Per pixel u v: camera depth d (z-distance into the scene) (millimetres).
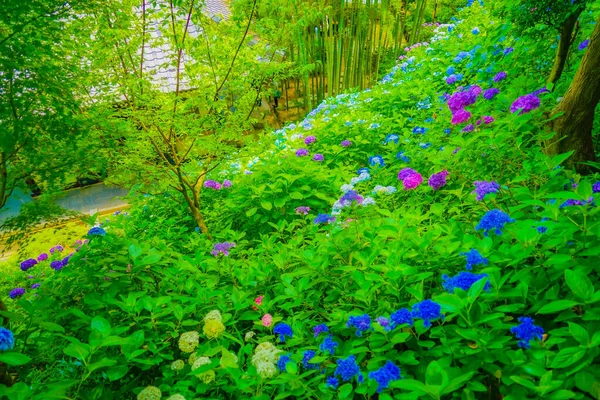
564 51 3268
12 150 2447
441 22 15047
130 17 3910
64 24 2793
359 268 2178
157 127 4051
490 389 1558
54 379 2102
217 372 1904
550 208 1788
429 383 1341
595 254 1528
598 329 1389
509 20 3619
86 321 2047
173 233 4211
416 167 3746
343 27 11391
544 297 1630
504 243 1893
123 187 4461
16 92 2320
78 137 2844
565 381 1325
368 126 5406
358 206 2914
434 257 2039
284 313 2477
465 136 3365
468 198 2496
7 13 2225
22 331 2146
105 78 3857
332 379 1615
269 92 4777
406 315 1621
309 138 5492
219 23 4410
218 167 5246
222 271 2826
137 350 1859
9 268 4910
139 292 2330
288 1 4613
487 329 1588
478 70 4676
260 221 4141
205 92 4293
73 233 3020
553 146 2773
